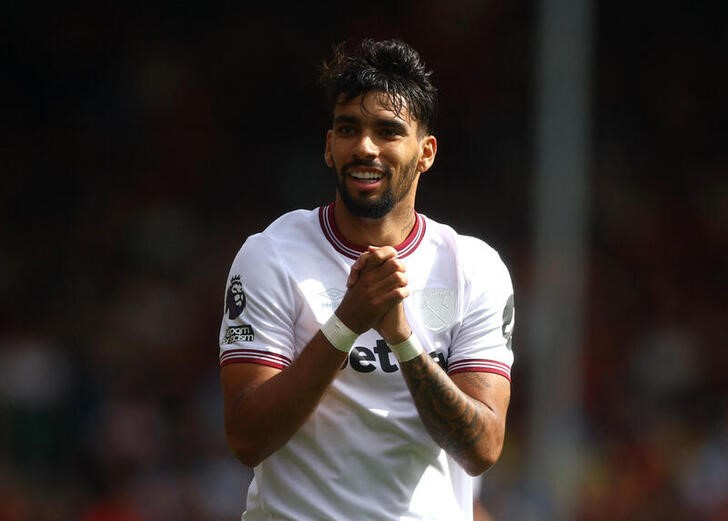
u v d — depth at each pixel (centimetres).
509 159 4441
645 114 4738
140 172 4353
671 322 4041
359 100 1027
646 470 3434
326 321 1011
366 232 1072
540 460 2703
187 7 4575
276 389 992
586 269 3884
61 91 4503
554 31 2800
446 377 1005
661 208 4494
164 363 3684
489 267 1108
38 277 3994
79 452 3359
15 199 4238
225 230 4225
